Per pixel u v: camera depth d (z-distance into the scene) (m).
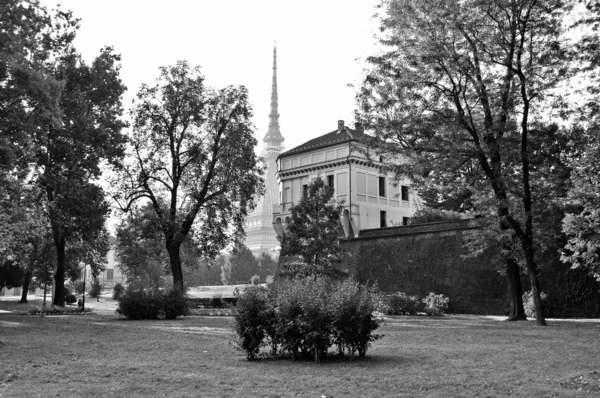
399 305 41.03
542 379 11.54
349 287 14.94
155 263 86.75
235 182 47.69
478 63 31.08
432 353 15.91
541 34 29.98
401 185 68.38
